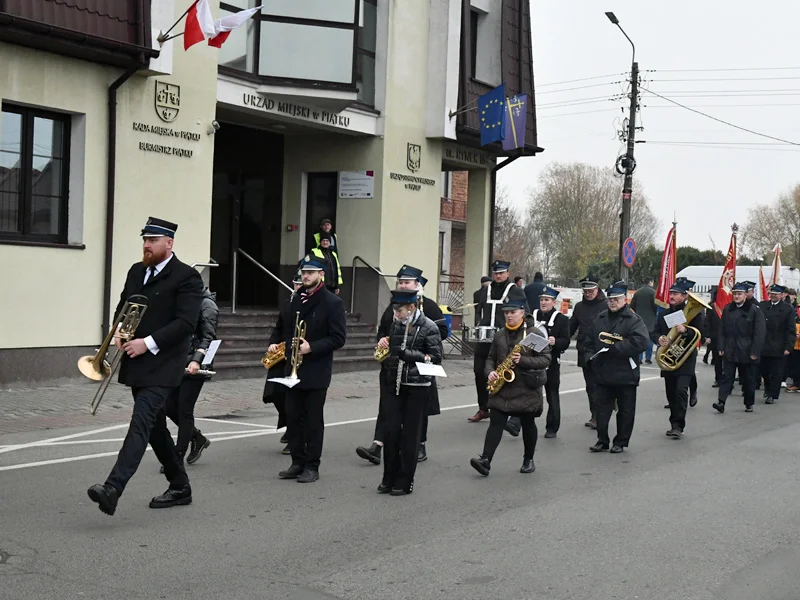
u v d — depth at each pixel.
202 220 16.16
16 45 13.34
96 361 7.10
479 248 24.30
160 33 14.70
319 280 9.03
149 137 15.22
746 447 11.91
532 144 24.09
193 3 15.28
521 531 7.48
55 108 13.89
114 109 14.58
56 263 13.96
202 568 6.25
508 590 6.02
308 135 20.94
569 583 6.20
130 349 7.02
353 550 6.81
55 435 10.72
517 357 9.50
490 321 13.12
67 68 13.98
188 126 15.83
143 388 7.18
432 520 7.74
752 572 6.59
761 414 15.34
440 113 21.14
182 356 7.30
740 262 61.03
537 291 19.38
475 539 7.21
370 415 13.36
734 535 7.56
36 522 7.18
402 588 5.99
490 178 24.27
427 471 9.81
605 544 7.18
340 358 18.12
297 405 9.06
